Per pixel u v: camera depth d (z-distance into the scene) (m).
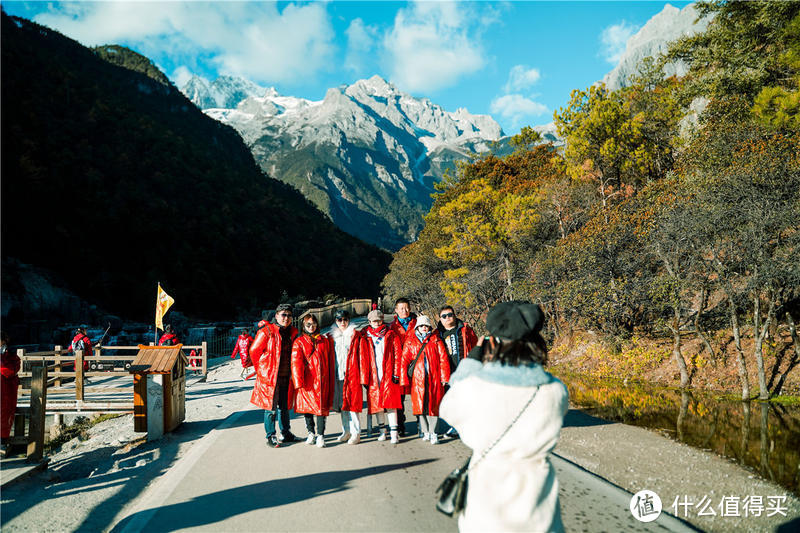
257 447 6.50
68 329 34.34
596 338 16.05
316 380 6.26
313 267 100.75
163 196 81.00
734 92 16.91
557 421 2.00
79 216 60.19
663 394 10.80
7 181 52.06
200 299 64.38
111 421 10.16
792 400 9.69
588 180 26.38
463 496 2.07
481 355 2.28
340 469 5.39
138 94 135.50
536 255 21.73
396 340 6.58
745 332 12.55
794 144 10.62
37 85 80.69
